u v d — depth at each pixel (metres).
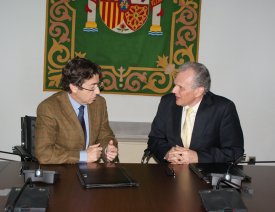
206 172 1.70
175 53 3.34
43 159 1.82
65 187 1.46
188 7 3.29
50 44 3.28
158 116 2.40
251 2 3.33
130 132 3.27
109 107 3.40
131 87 3.37
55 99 2.07
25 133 2.24
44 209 1.20
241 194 1.48
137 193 1.43
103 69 3.33
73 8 3.25
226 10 3.33
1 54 3.30
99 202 1.32
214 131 2.25
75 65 1.94
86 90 1.97
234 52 3.38
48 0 3.23
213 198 1.32
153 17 3.29
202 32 3.35
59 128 2.02
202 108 2.25
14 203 1.20
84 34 3.28
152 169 1.80
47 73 3.32
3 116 3.38
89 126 2.16
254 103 3.44
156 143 2.31
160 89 3.38
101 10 3.26
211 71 3.39
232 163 1.88
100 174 1.62
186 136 2.28
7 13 3.26
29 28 3.29
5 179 1.56
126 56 3.33
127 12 3.28
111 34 3.29
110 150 2.03
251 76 3.41
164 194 1.43
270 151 3.50
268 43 3.38
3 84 3.34
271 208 1.33
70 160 1.83
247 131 3.48
